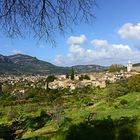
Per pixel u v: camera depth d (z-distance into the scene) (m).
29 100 111.88
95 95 105.00
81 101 89.62
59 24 6.39
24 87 153.88
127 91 82.62
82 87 145.88
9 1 6.09
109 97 77.31
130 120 19.34
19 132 42.50
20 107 88.44
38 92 130.00
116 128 16.97
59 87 154.75
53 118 45.72
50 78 182.12
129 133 15.68
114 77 165.12
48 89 134.62
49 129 39.12
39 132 38.88
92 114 39.59
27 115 68.38
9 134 38.97
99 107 64.31
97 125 19.33
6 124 57.22
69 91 136.62
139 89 80.25
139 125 16.77
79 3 6.22
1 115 73.38
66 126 26.48
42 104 97.50
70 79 181.88
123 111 40.47
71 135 17.83
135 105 51.84
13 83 187.75
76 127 19.70
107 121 20.25
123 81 105.69
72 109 69.50
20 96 118.69
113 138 15.73
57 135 18.75
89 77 184.12
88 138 16.84
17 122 56.06
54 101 102.62
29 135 37.84
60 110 53.28
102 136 16.53
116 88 84.44
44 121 48.53
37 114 65.88
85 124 21.72
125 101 58.88
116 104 61.88
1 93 129.50
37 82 183.88
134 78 87.00
